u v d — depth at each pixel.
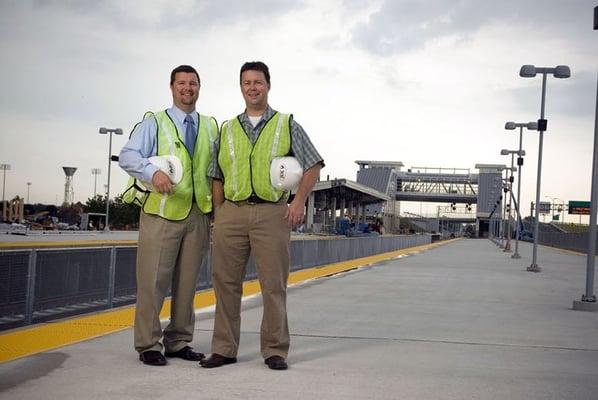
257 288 13.43
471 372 5.96
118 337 7.17
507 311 10.79
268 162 5.66
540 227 143.12
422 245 58.47
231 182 5.71
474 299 12.56
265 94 5.77
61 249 8.53
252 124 5.79
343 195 87.56
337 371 5.82
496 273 20.98
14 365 5.74
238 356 6.36
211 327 8.09
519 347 7.37
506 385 5.49
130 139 5.78
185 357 6.11
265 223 5.71
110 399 4.71
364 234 67.75
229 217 5.78
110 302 9.70
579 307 11.22
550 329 8.84
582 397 5.18
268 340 5.86
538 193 23.66
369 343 7.36
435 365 6.23
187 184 5.82
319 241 21.67
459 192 149.00
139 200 5.89
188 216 5.88
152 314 5.81
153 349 5.83
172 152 5.80
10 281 7.61
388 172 143.25
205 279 12.99
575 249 54.09
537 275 20.75
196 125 6.00
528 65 23.91
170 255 5.84
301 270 19.30
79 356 6.13
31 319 8.00
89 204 77.19
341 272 19.67
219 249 5.85
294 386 5.21
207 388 5.07
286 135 5.72
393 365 6.17
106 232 50.62
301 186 5.75
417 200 149.62
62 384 5.09
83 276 9.05
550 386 5.50
